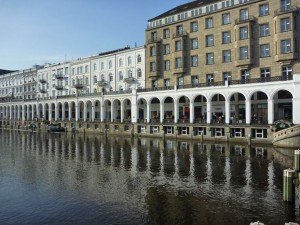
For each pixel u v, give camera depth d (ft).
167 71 187.93
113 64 223.10
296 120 123.24
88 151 119.24
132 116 191.01
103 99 213.46
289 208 48.67
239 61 152.25
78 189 61.93
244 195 55.93
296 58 135.03
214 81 165.58
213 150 114.11
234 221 43.62
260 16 148.36
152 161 93.20
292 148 112.88
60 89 272.10
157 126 173.58
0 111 347.56
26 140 170.40
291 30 134.51
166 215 46.47
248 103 138.62
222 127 144.05
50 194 58.65
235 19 156.46
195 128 156.15
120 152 114.52
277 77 132.87
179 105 181.47
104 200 54.34
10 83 349.61
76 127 231.30
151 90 181.06
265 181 65.77
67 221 44.93
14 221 45.21
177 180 68.33
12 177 73.72
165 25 188.34
